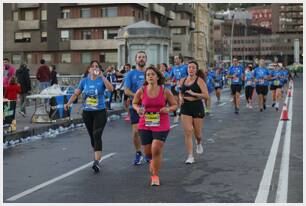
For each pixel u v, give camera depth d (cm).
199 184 906
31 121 1844
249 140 1468
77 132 1752
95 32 8369
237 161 1129
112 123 2028
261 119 2077
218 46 15638
